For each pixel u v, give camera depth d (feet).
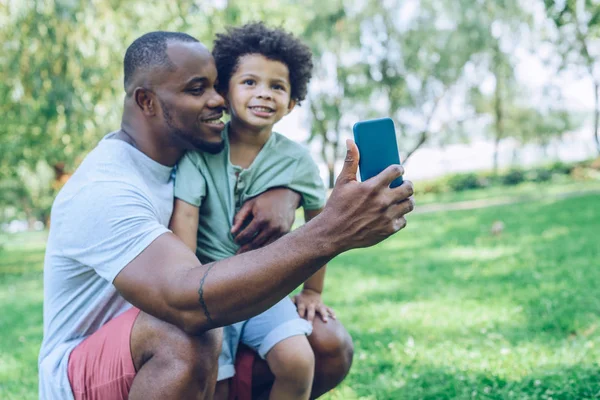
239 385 7.66
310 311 8.08
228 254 7.63
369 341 13.30
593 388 9.55
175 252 5.87
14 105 33.94
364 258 27.73
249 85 7.95
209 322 5.63
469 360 11.38
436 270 22.29
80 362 6.35
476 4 75.15
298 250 5.32
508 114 94.43
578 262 20.65
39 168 44.93
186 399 5.95
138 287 5.82
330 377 7.96
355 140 5.69
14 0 28.37
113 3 30.48
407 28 80.64
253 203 7.61
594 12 24.03
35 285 29.71
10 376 12.88
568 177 81.25
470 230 35.53
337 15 75.66
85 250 6.16
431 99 88.74
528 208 46.60
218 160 7.61
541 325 13.37
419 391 10.07
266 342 7.37
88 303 6.71
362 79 85.05
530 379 10.00
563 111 90.94
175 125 6.88
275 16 36.24
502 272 20.48
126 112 7.10
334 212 5.26
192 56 6.80
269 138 8.02
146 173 6.97
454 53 78.33
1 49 29.19
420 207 64.75
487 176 86.12
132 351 6.12
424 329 14.05
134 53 6.90
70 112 30.27
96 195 6.22
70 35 28.89
